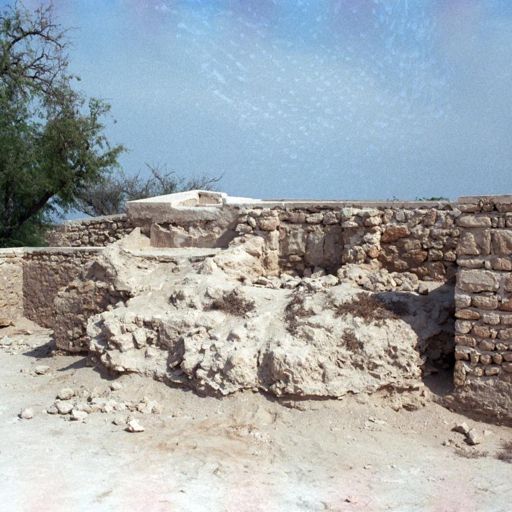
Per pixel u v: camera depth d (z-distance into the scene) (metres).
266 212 12.16
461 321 8.11
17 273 17.23
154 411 8.48
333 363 8.34
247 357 8.54
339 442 7.40
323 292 9.50
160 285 11.09
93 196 34.19
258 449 7.27
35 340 14.80
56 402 8.87
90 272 11.98
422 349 8.48
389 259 10.91
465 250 8.15
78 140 23.95
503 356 7.80
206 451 7.16
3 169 22.95
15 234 24.47
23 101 23.94
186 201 14.92
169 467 6.74
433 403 8.12
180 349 9.34
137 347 9.78
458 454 7.14
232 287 10.22
